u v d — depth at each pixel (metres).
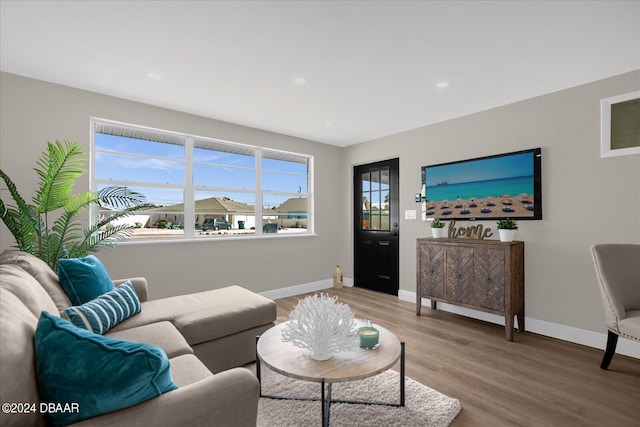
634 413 1.71
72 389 0.83
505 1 1.64
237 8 1.71
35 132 2.62
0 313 0.91
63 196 2.36
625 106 2.47
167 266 3.28
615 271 2.21
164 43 2.06
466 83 2.65
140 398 0.87
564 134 2.76
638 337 1.95
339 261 4.98
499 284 2.80
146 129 3.24
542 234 2.88
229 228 3.89
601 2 1.64
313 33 1.94
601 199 2.56
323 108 3.27
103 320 1.64
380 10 1.72
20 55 2.23
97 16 1.77
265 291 4.07
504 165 3.12
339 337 1.49
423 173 3.84
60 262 1.85
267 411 1.70
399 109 3.28
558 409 1.75
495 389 1.95
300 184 4.63
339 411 1.69
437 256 3.26
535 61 2.28
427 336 2.83
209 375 1.32
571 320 2.71
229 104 3.16
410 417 1.64
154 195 3.34
